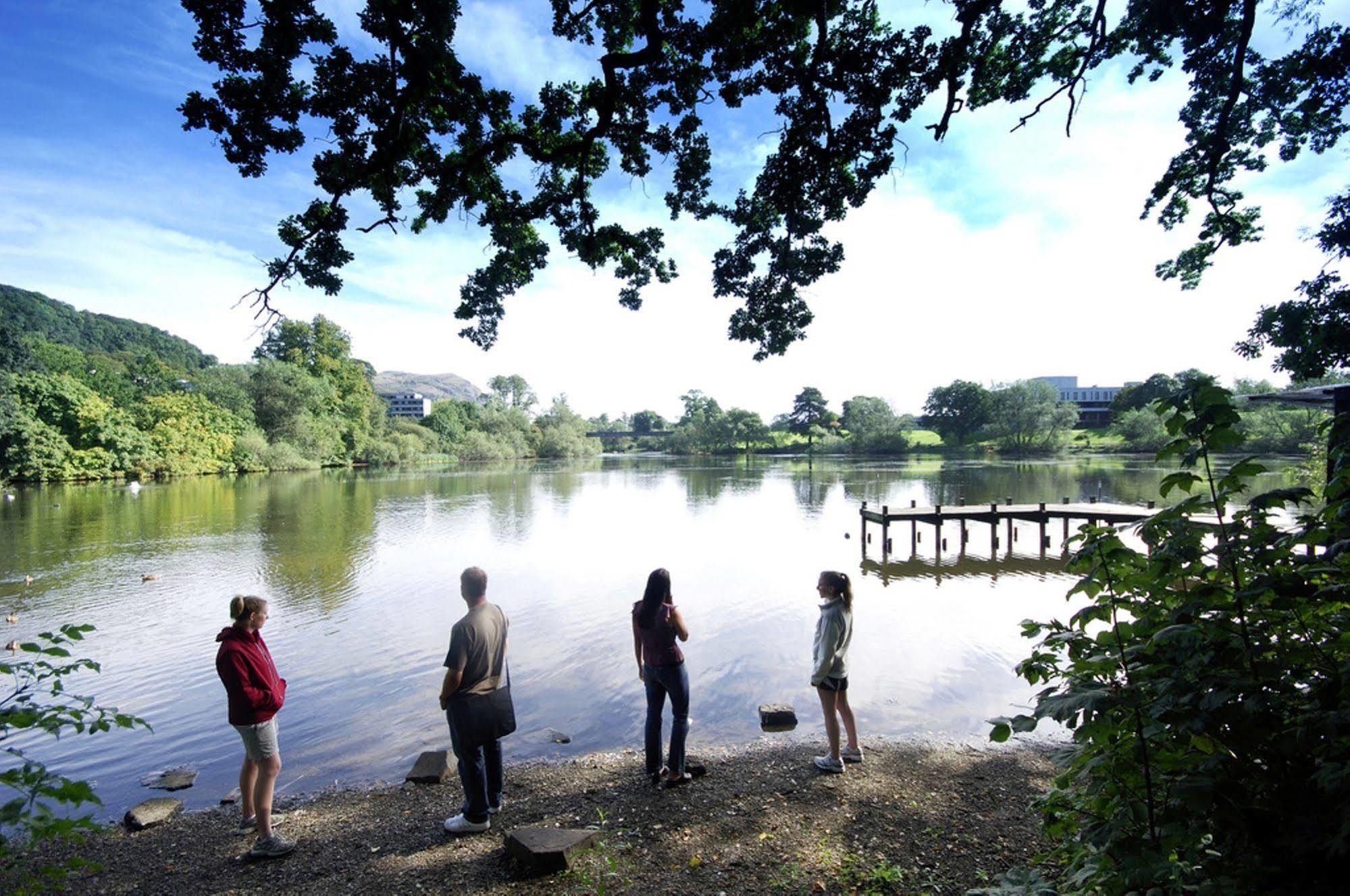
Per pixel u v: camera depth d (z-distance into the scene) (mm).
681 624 5211
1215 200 9516
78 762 6348
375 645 9938
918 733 6594
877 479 44188
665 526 23453
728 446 102500
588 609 12047
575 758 6070
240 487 40812
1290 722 1765
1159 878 1712
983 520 18844
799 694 7879
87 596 13141
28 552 17844
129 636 10469
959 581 14766
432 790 5438
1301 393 7785
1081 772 2072
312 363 70500
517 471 62781
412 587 13914
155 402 52344
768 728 6824
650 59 7105
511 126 8195
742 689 8047
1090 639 2203
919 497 32031
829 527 23297
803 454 94562
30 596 13094
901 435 84875
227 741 6785
